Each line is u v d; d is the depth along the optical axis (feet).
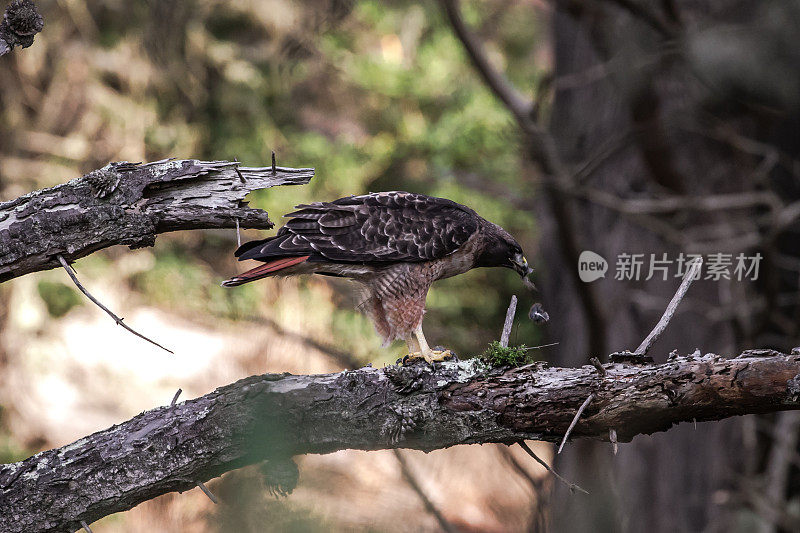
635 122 32.89
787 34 32.14
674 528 38.17
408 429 16.02
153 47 63.31
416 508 47.55
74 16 71.05
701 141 36.73
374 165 66.03
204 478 16.22
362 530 42.57
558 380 16.02
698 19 34.19
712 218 36.52
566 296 40.78
